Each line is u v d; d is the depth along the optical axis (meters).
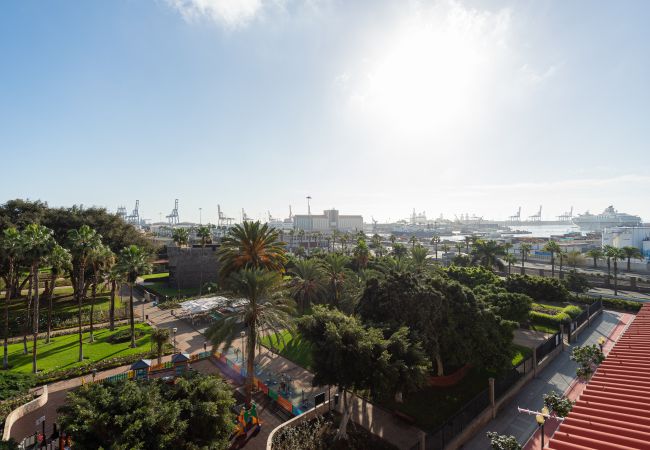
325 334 21.38
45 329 47.09
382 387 19.33
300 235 170.12
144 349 40.12
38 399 24.80
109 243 67.19
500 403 26.84
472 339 27.81
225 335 27.14
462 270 56.97
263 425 24.95
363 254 61.34
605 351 39.38
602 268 99.19
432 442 20.62
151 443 15.41
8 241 34.28
